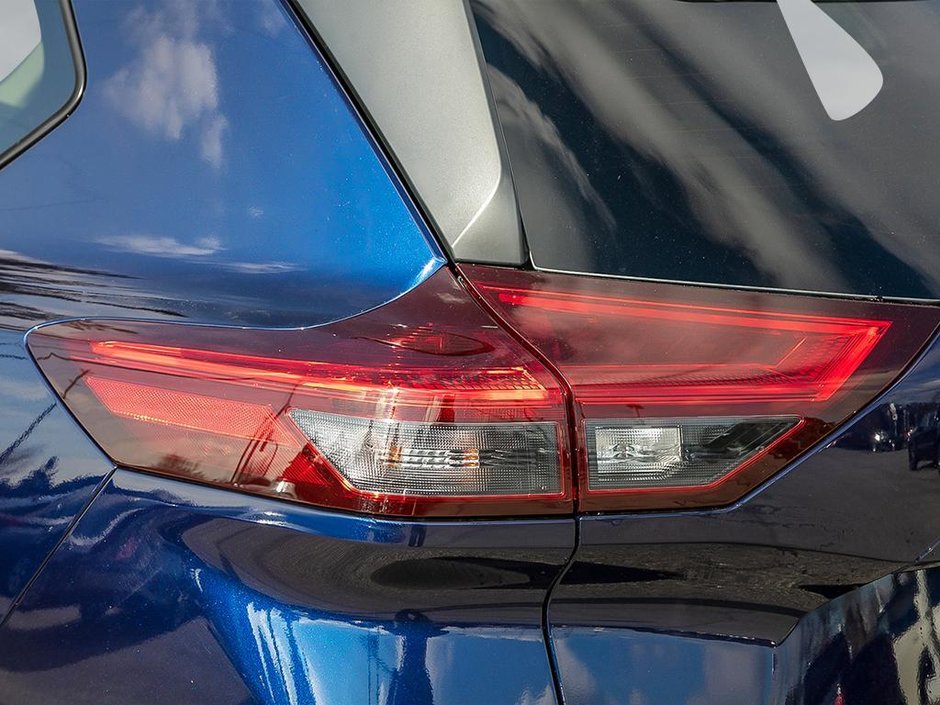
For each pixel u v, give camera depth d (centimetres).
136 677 150
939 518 154
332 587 143
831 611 155
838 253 156
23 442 161
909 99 178
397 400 142
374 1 159
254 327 149
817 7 192
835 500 149
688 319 147
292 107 157
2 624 162
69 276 162
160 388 151
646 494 143
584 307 145
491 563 142
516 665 143
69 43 177
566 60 160
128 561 151
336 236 150
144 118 166
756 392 145
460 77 154
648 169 156
